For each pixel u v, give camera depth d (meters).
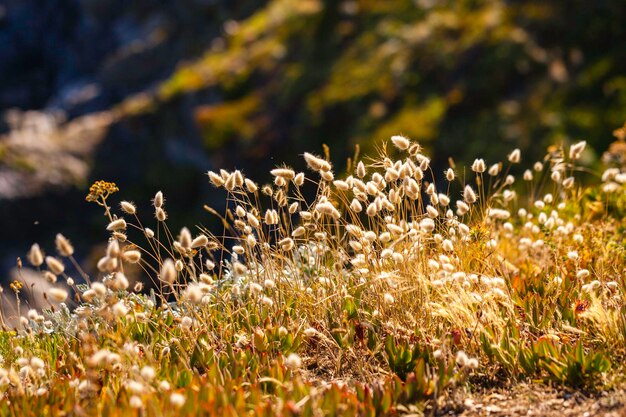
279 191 5.01
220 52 32.09
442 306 4.86
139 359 4.44
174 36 39.03
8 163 28.34
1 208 27.25
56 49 50.19
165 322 5.18
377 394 3.91
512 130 19.62
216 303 5.28
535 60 21.58
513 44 22.16
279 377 4.20
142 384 3.98
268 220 4.77
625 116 18.70
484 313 4.58
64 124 38.62
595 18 22.36
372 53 25.56
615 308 4.75
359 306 5.02
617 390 4.02
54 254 26.61
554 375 4.24
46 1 50.75
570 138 18.62
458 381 4.21
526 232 6.68
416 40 24.56
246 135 25.78
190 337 4.81
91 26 46.25
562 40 22.30
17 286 4.96
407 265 4.91
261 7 36.62
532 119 19.80
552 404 4.02
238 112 26.88
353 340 4.73
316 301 5.09
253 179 24.80
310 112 24.56
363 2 28.44
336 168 22.38
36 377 4.44
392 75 23.77
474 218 6.31
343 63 25.95
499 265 5.52
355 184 4.70
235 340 4.88
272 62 28.16
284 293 5.24
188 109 28.97
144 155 29.50
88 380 3.93
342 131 23.70
